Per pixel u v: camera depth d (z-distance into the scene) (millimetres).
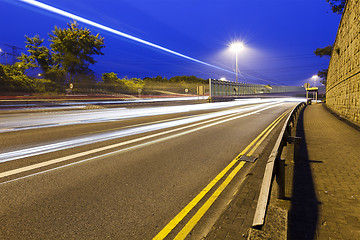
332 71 18750
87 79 47562
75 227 2717
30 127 10188
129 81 60500
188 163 5320
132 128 10281
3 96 31609
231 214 2908
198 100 41094
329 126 9844
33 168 4793
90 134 8711
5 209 3102
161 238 2555
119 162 5305
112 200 3436
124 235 2592
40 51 45469
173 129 10172
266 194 2086
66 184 3990
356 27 9711
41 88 40188
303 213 2852
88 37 44625
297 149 4988
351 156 5219
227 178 4418
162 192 3758
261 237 1658
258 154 6082
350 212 2844
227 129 10398
